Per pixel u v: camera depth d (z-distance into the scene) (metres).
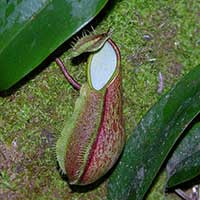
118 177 0.50
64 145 0.48
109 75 0.49
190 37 0.54
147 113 0.49
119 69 0.48
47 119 0.53
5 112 0.53
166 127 0.47
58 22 0.47
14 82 0.47
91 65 0.48
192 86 0.47
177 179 0.51
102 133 0.48
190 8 0.54
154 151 0.48
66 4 0.47
